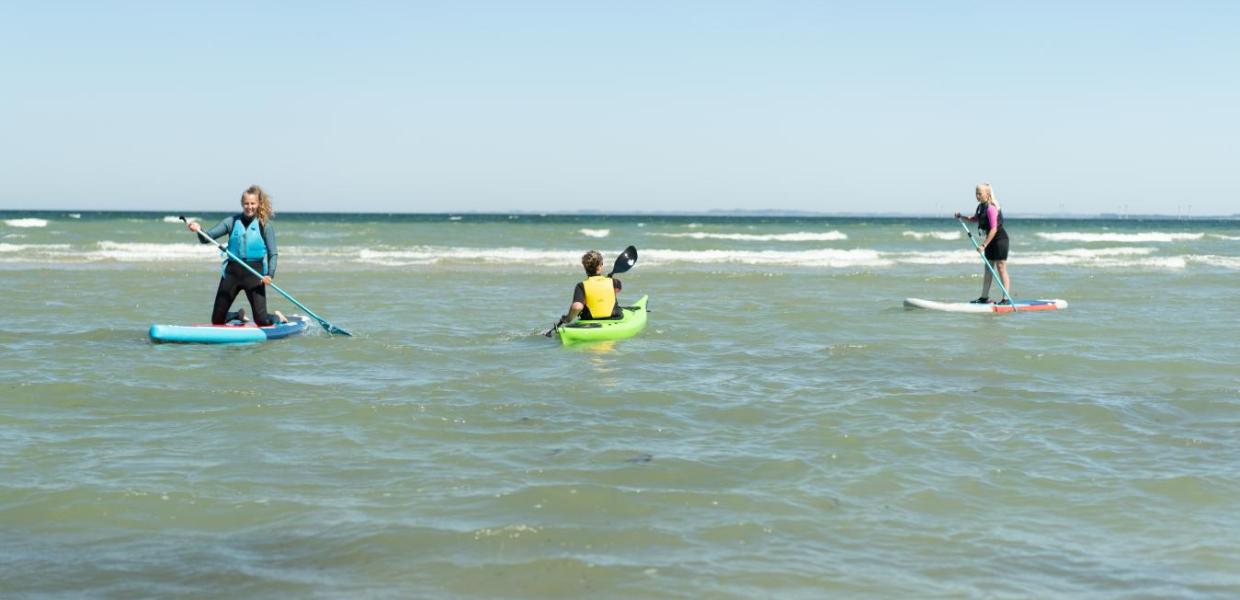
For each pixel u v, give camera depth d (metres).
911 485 4.79
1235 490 4.73
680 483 4.80
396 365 8.48
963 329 11.27
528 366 8.45
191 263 22.75
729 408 6.61
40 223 46.34
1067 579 3.60
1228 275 20.66
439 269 21.56
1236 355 9.16
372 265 22.84
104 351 9.19
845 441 5.68
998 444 5.63
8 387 7.08
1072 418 6.33
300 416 6.24
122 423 6.02
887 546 3.93
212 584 3.49
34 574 3.57
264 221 10.33
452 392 7.14
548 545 3.90
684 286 17.66
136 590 3.43
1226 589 3.50
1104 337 10.53
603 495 4.57
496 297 15.25
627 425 6.09
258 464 5.09
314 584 3.49
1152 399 6.98
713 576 3.59
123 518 4.20
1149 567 3.72
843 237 39.50
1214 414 6.48
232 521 4.18
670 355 9.15
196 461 5.14
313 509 4.34
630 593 3.42
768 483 4.81
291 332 10.45
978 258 26.86
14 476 4.80
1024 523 4.24
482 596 3.39
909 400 6.90
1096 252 29.47
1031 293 16.39
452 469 5.02
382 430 5.88
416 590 3.44
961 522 4.25
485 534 4.02
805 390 7.31
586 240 36.44
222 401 6.72
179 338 9.70
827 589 3.48
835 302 14.62
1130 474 5.01
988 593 3.45
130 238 33.88
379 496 4.54
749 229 54.91
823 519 4.26
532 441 5.65
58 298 14.21
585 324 10.36
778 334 10.77
